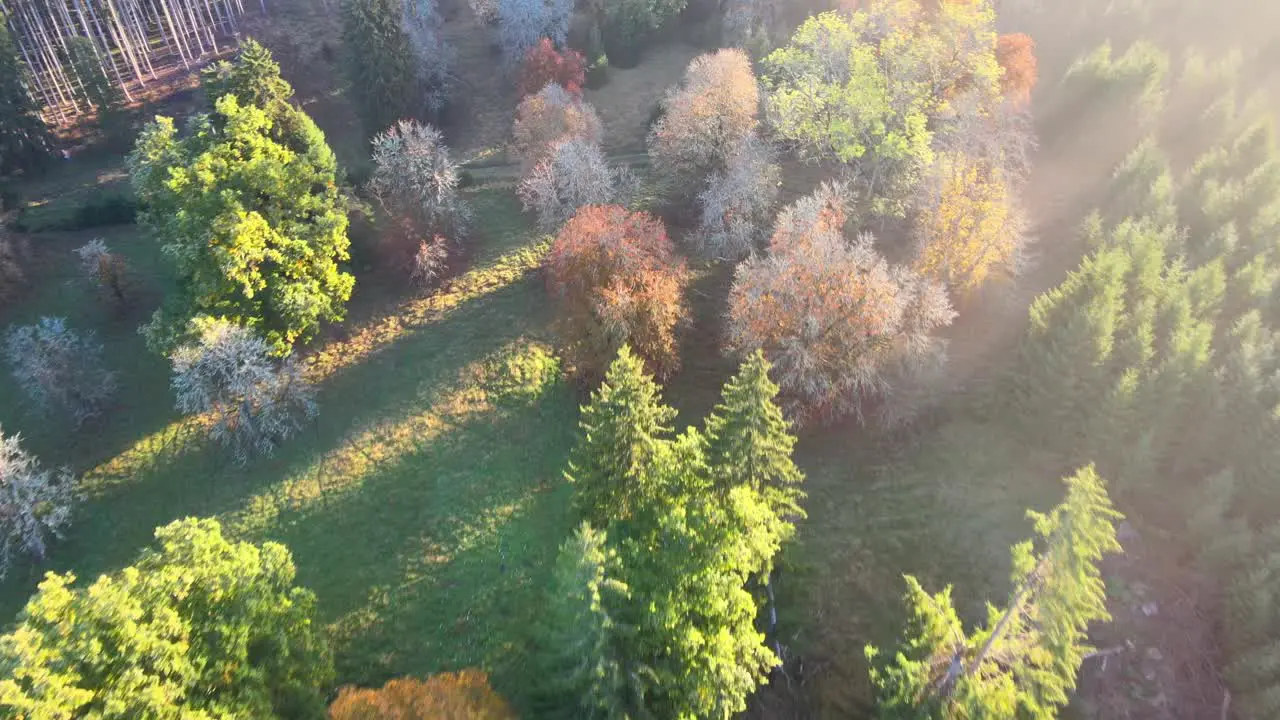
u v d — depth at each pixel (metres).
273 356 52.25
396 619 38.56
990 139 54.31
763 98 64.19
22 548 42.81
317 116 87.25
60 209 74.62
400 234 61.50
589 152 60.41
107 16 93.75
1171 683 32.56
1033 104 70.75
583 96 83.12
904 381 46.47
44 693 20.25
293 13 105.62
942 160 48.62
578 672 26.08
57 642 22.05
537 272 60.25
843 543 39.94
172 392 53.28
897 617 36.19
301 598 30.20
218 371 45.78
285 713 27.47
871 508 41.47
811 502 42.09
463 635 37.53
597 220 48.16
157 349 49.72
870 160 60.59
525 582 39.41
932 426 44.84
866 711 33.44
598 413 32.03
